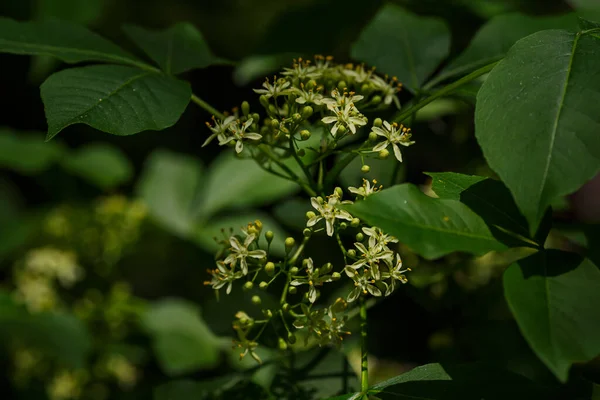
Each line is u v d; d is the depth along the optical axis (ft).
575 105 1.43
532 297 1.44
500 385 1.52
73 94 1.58
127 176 2.70
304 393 1.71
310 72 1.70
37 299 2.40
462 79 1.61
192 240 2.28
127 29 1.81
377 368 2.09
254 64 2.19
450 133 2.11
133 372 2.47
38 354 2.50
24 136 2.67
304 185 1.71
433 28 1.83
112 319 2.34
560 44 1.47
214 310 1.78
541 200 1.41
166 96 1.61
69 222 2.51
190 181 2.38
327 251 1.96
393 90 1.74
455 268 1.85
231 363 2.27
